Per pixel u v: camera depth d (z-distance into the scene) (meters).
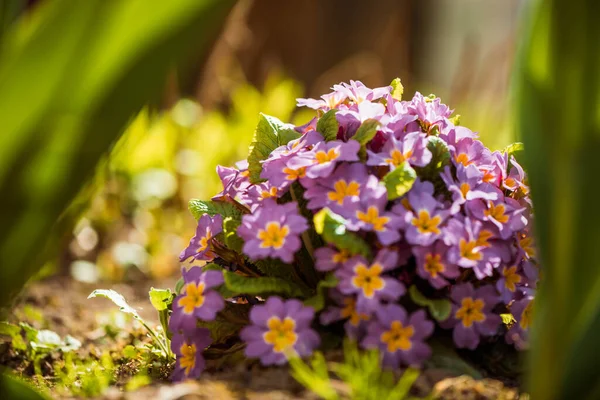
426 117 0.60
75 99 0.51
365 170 0.57
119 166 1.04
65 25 0.50
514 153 0.61
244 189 0.61
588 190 0.51
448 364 0.56
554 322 0.51
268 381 0.55
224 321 0.59
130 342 0.70
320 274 0.59
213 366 0.58
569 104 0.50
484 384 0.55
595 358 0.53
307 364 0.56
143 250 1.03
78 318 0.77
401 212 0.56
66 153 0.51
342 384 0.54
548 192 0.51
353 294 0.56
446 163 0.58
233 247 0.58
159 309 0.62
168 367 0.62
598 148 0.50
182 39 0.51
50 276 0.93
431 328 0.55
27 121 0.51
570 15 0.50
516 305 0.57
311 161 0.57
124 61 0.51
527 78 0.51
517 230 0.57
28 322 0.74
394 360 0.55
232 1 0.51
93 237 1.02
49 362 0.67
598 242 0.51
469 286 0.57
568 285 0.51
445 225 0.57
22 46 0.50
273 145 0.61
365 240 0.57
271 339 0.55
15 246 0.52
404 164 0.56
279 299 0.56
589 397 0.53
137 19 0.50
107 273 0.98
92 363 0.65
